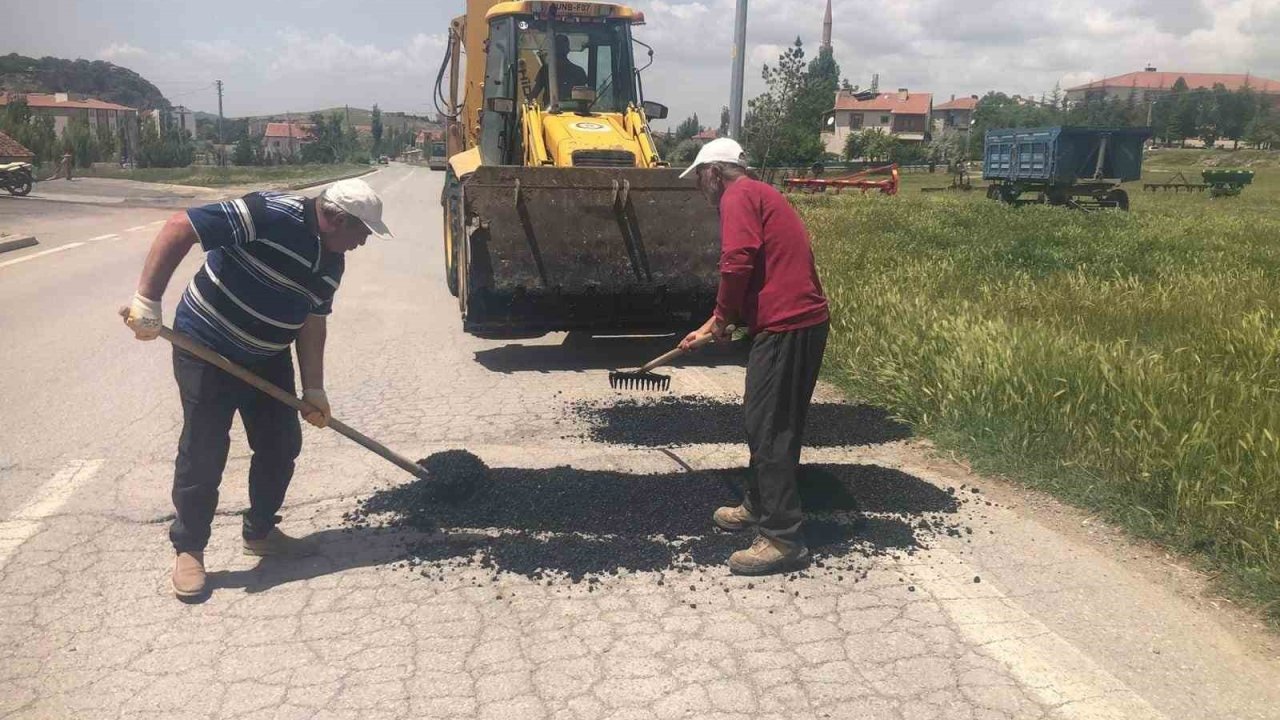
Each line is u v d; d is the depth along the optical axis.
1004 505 4.36
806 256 3.66
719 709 2.75
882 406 6.04
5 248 13.59
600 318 7.51
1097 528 4.07
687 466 4.91
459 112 11.23
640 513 4.18
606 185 7.22
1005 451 4.86
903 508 4.29
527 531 3.99
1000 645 3.12
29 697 2.79
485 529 4.01
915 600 3.44
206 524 3.43
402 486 4.49
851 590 3.52
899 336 6.57
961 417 5.32
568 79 8.88
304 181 44.81
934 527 4.10
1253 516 3.68
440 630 3.20
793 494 3.65
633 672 2.95
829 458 5.07
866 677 2.93
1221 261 11.20
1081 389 5.05
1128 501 4.18
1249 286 8.90
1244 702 2.80
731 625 3.25
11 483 4.50
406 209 24.28
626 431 5.51
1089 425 4.74
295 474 4.69
